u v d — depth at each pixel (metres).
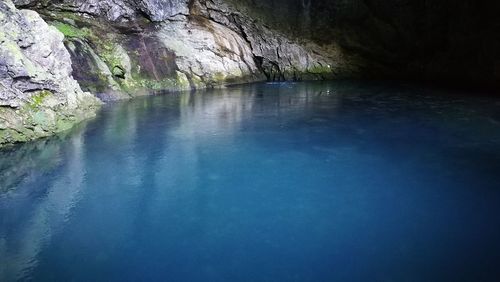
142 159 9.19
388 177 8.20
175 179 8.14
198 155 9.49
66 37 14.98
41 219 6.47
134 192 7.54
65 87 11.81
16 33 10.15
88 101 13.53
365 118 12.94
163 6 18.53
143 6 17.88
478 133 11.13
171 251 5.62
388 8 22.81
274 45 22.64
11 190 7.53
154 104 15.04
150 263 5.33
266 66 22.78
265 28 22.59
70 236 5.98
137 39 17.73
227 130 11.57
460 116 13.06
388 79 23.09
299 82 21.94
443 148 9.91
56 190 7.55
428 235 6.02
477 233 6.05
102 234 6.05
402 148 9.95
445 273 5.10
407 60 23.36
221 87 19.72
